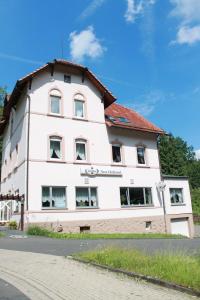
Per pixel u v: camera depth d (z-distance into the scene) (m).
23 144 24.81
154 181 29.75
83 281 8.27
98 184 26.22
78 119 26.62
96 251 11.41
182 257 9.30
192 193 57.00
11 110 31.05
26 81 25.20
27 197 22.72
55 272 9.34
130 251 10.72
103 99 28.64
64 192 24.53
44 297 6.97
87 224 24.84
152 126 31.88
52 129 25.19
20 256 12.02
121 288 7.55
